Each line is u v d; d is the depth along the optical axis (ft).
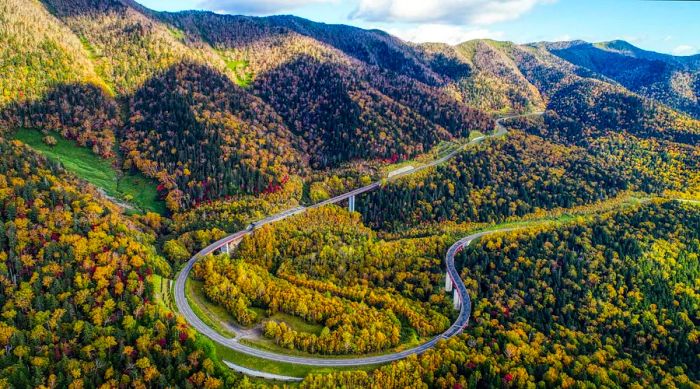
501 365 595.88
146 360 509.35
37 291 557.74
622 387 611.88
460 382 564.71
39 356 502.79
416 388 550.36
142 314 576.20
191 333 570.46
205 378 520.42
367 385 547.08
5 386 460.96
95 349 520.42
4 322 515.50
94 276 596.70
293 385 546.67
